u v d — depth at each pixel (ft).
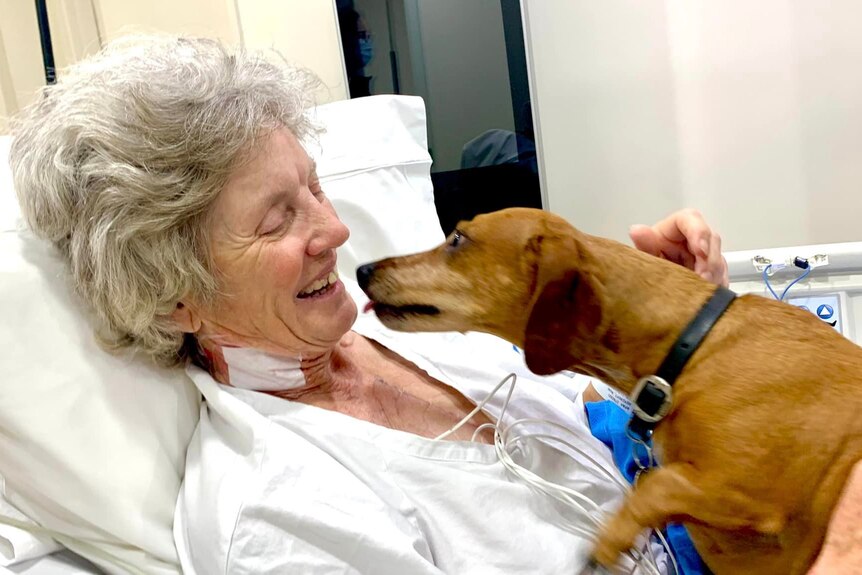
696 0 6.21
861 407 2.65
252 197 3.13
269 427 2.99
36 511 3.17
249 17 6.87
